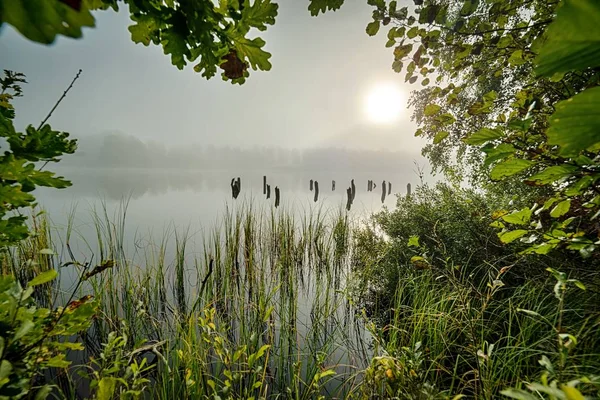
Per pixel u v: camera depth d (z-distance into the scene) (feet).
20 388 2.05
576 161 2.16
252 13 2.67
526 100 4.04
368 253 18.60
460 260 10.36
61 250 17.72
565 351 3.09
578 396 1.21
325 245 23.32
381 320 12.45
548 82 4.18
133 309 10.90
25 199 2.01
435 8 5.10
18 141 1.98
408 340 9.04
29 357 2.17
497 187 10.25
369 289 15.07
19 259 8.36
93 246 18.79
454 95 6.36
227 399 4.89
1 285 1.94
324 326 11.72
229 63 2.85
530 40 4.91
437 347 8.14
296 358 9.53
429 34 5.53
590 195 3.03
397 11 5.34
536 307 7.49
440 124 4.84
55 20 0.69
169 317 11.91
